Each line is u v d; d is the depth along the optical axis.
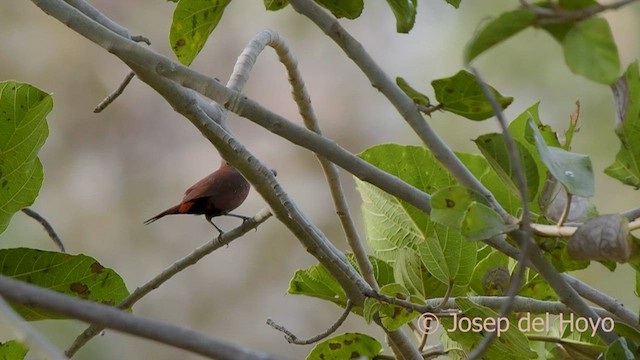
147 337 2.53
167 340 2.54
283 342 13.74
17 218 12.23
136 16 14.45
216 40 14.57
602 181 11.51
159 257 14.06
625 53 11.45
